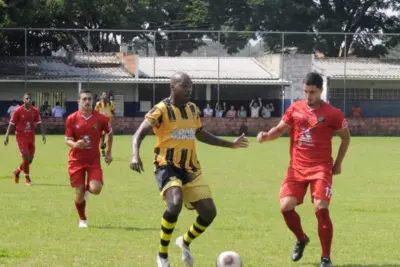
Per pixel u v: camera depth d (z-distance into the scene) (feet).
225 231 48.91
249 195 69.56
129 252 41.50
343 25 268.82
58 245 43.45
